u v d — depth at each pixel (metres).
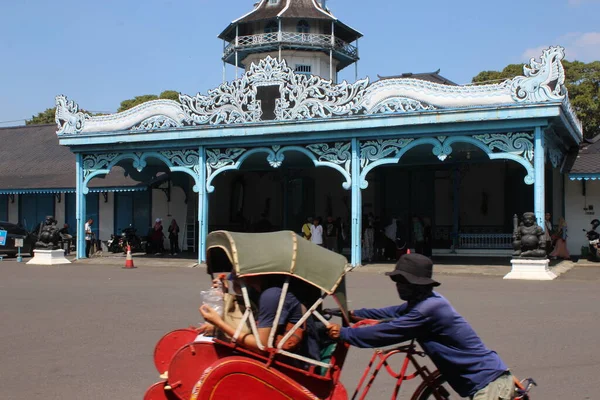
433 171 27.70
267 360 4.87
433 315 4.66
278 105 21.06
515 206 26.77
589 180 24.39
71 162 33.34
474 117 18.56
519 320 10.51
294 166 29.25
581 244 24.34
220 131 21.70
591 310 11.45
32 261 23.16
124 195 31.20
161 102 22.72
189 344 5.14
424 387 5.14
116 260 24.06
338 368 5.11
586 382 7.01
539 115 17.84
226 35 51.81
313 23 49.69
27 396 6.62
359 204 20.47
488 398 4.53
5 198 32.72
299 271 4.93
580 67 40.28
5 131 38.81
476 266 20.23
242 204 31.34
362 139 20.45
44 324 10.49
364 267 20.38
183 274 19.16
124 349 8.68
